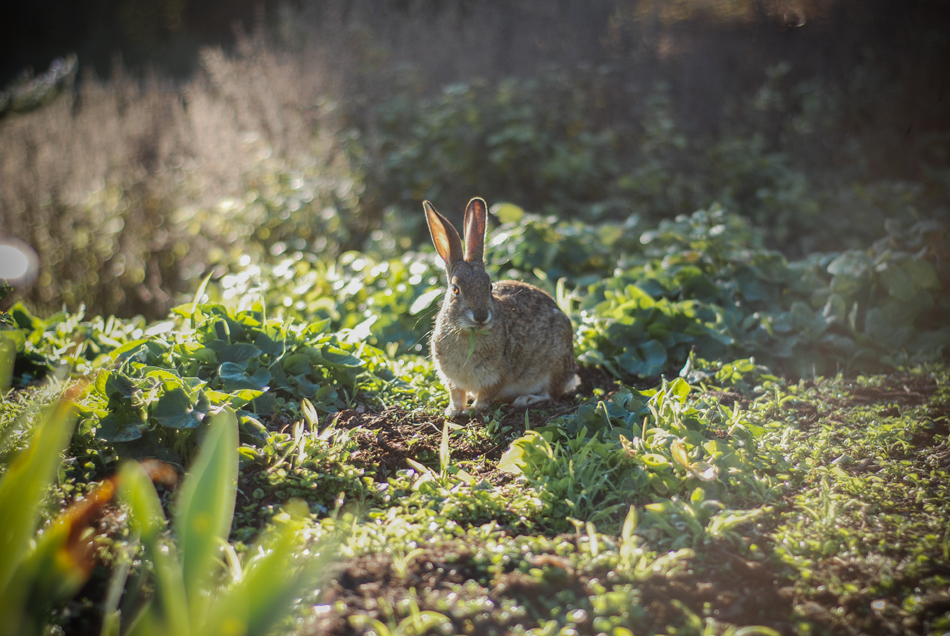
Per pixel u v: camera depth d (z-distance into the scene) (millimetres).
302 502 3141
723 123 10680
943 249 6109
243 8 19359
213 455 2164
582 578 2779
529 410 4688
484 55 10320
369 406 4586
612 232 7238
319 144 9359
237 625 1912
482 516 3336
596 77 10289
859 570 2893
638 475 3443
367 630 2488
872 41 12750
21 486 2107
